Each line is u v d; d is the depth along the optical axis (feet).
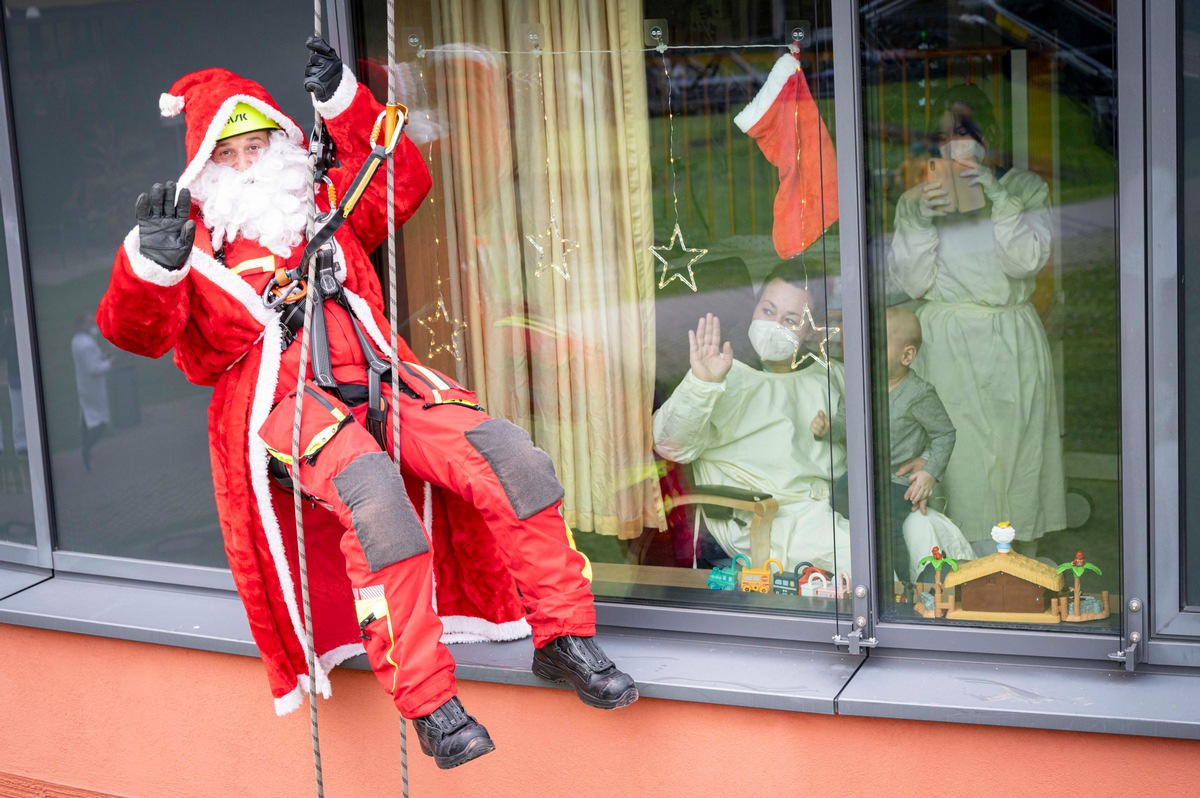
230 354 8.38
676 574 9.21
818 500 8.73
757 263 8.62
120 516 11.12
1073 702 7.48
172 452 10.80
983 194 7.87
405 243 9.59
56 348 11.08
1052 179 7.72
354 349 8.20
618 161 8.90
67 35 10.46
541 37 8.91
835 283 8.32
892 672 8.18
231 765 9.87
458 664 8.70
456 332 9.62
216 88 8.21
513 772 8.82
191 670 9.87
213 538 10.77
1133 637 7.80
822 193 8.25
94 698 10.34
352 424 7.84
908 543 8.39
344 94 8.11
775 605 8.90
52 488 11.37
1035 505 8.10
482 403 9.66
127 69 10.33
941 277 8.05
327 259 8.21
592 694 7.74
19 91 10.75
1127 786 7.41
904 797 7.89
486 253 9.42
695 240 8.79
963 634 8.23
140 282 7.50
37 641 10.50
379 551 7.34
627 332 9.14
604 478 9.36
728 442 8.90
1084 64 7.50
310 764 9.53
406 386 8.19
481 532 8.88
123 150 10.52
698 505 9.09
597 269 9.13
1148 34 7.23
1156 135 7.32
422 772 9.11
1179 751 7.27
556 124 9.03
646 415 9.18
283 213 8.23
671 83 8.63
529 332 9.45
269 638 8.50
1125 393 7.63
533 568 7.86
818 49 8.11
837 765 8.00
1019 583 8.18
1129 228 7.47
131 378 10.84
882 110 7.96
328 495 7.68
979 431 8.15
